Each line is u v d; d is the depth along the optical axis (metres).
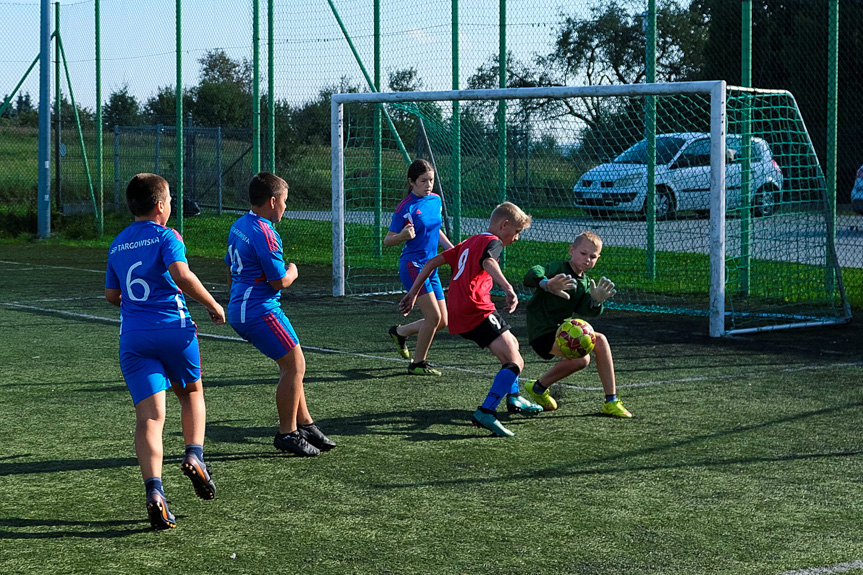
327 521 4.11
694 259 13.12
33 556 3.71
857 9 12.08
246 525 4.07
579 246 5.93
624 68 13.77
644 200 12.82
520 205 13.55
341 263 12.34
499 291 12.71
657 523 4.06
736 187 11.05
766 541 3.84
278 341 4.98
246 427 5.77
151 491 3.98
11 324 9.96
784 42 12.84
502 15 13.57
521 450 5.25
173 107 21.23
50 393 6.70
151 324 4.16
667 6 16.44
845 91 12.38
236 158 21.91
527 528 4.01
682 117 13.18
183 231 19.12
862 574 3.48
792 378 7.20
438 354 8.33
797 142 10.42
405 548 3.78
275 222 5.14
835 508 4.25
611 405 6.02
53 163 21.44
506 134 13.49
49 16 19.44
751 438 5.47
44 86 19.41
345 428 5.76
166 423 5.95
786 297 11.09
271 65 15.82
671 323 10.15
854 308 11.08
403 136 15.19
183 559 3.68
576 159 13.12
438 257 6.08
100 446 5.35
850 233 13.10
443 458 5.10
